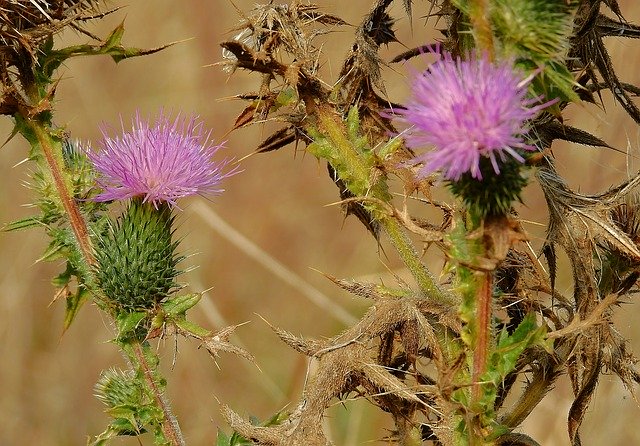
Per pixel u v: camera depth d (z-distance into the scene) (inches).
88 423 384.2
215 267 389.1
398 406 155.8
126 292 176.6
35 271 402.3
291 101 161.3
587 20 146.0
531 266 166.2
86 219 185.6
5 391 381.7
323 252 389.7
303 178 412.2
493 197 123.9
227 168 414.9
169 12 430.6
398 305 151.4
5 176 414.3
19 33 168.6
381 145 169.0
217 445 167.5
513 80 121.5
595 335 152.2
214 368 357.7
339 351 147.8
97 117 418.3
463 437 143.3
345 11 339.3
